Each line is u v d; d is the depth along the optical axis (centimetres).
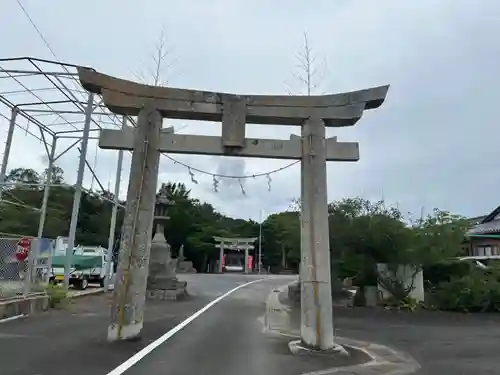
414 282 1723
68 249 1603
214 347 898
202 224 5638
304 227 932
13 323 1078
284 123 1005
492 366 824
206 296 2103
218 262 5794
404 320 1468
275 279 3722
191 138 948
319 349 870
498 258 2069
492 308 1648
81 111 1691
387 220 1730
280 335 1095
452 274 1767
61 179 3991
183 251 5372
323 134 966
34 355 749
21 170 4175
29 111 1666
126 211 914
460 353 954
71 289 1981
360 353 909
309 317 895
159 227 2148
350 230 1745
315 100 978
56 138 1873
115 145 935
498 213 3447
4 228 3322
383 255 1733
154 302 1769
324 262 907
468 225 1734
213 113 959
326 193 941
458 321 1466
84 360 725
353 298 1775
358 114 962
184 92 961
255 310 1631
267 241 5925
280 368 741
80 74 935
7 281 1195
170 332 1055
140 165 918
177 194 5388
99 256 2212
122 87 953
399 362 852
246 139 959
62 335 943
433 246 1669
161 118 962
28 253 1267
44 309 1321
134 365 707
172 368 703
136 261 899
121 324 881
